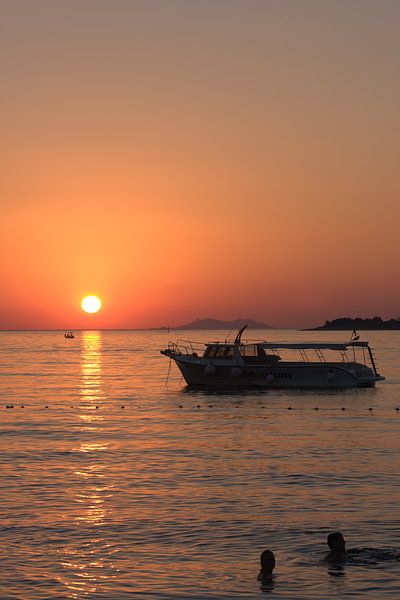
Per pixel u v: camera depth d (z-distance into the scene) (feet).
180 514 78.18
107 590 56.90
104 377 308.19
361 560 63.10
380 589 56.95
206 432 143.13
